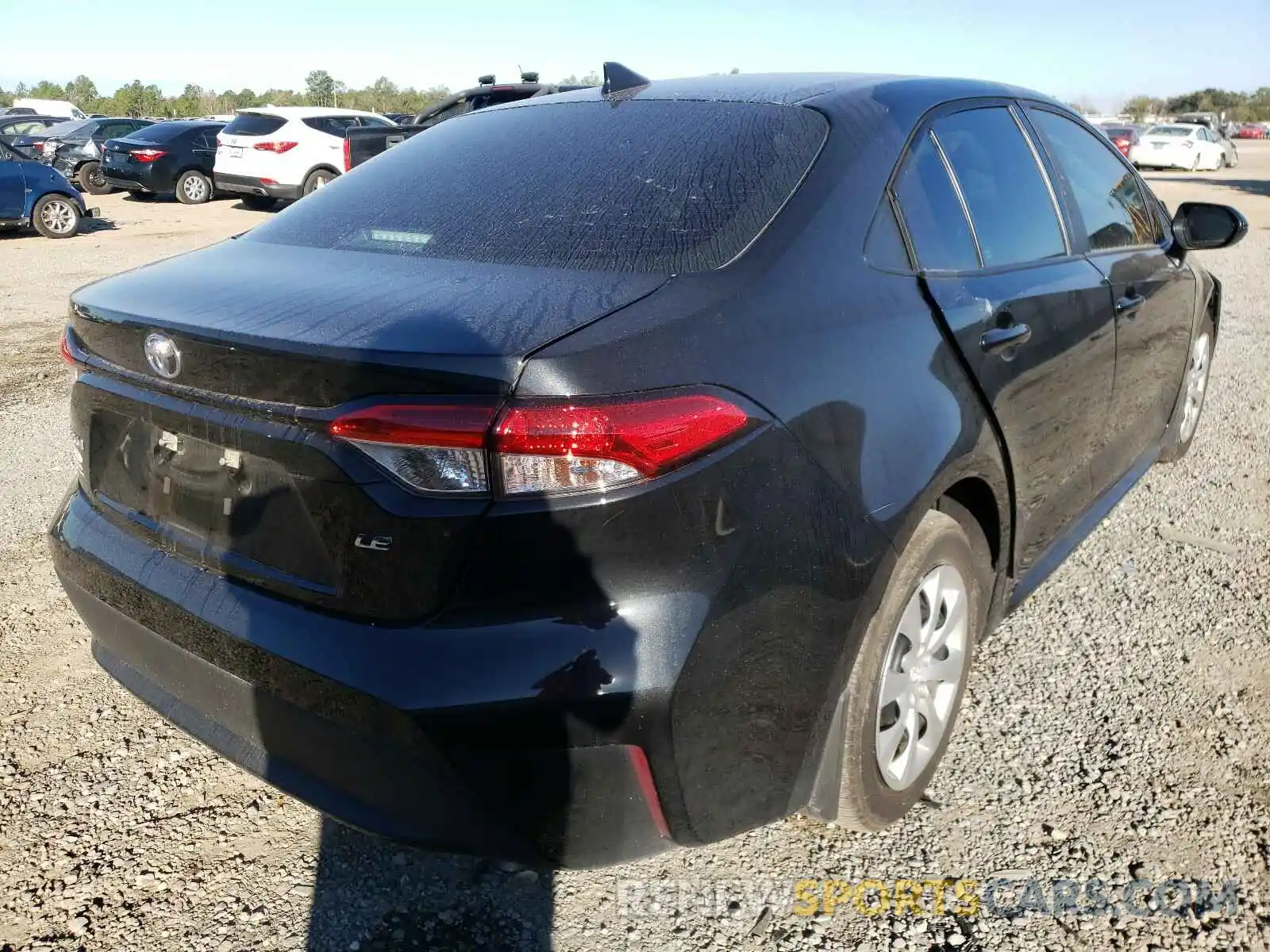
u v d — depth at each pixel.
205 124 18.61
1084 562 3.72
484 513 1.60
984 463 2.35
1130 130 30.62
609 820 1.73
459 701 1.63
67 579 2.30
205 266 2.25
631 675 1.64
